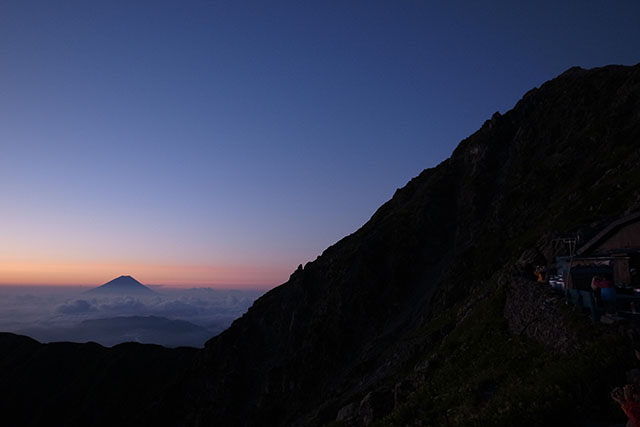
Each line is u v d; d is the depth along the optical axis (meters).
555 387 11.94
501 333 24.27
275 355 113.88
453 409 17.09
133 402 166.25
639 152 53.97
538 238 52.84
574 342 15.06
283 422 86.12
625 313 15.31
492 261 73.69
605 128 87.25
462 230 105.00
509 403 12.67
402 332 83.62
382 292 101.19
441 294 81.19
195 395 117.00
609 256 22.14
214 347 124.88
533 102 127.12
